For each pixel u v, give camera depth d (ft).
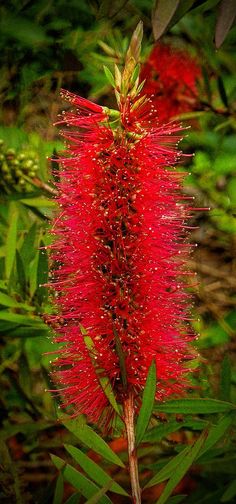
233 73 1.71
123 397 0.98
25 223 1.48
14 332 1.27
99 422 1.04
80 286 1.01
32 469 1.42
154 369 0.92
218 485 1.05
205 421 1.08
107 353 1.00
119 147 0.97
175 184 1.01
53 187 1.41
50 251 1.30
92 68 1.73
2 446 1.33
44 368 1.34
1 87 1.69
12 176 1.40
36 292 1.30
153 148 1.00
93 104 0.99
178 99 1.65
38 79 1.70
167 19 0.88
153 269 1.00
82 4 1.73
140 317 1.00
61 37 1.72
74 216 1.00
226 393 1.16
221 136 1.69
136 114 0.98
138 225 0.98
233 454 1.06
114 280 1.00
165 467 0.93
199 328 1.53
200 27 1.66
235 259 1.65
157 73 1.65
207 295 1.61
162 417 1.15
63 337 1.05
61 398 1.28
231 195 1.67
